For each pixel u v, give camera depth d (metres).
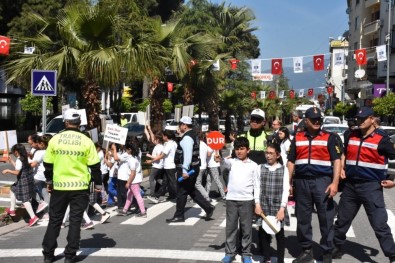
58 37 15.48
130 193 10.80
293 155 7.04
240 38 41.38
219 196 13.64
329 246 6.87
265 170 6.86
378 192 6.91
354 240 8.51
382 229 6.82
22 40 15.62
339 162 6.74
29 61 14.78
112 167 11.92
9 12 33.53
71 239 6.92
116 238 8.62
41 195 10.33
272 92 58.03
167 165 12.64
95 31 14.52
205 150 12.50
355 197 7.09
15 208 10.31
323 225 6.85
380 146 6.86
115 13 14.77
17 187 9.64
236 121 43.84
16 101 41.06
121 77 15.48
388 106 27.94
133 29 16.12
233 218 6.95
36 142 10.24
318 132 6.87
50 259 6.99
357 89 50.56
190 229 9.38
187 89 28.64
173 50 19.48
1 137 10.86
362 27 49.00
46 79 11.55
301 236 6.94
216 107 32.72
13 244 8.24
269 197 6.79
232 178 6.95
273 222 6.68
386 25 40.66
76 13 14.39
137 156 10.66
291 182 7.26
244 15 40.22
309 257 6.93
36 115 38.50
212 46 23.91
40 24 15.45
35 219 9.73
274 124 11.12
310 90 53.91
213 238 8.62
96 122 15.51
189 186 9.94
